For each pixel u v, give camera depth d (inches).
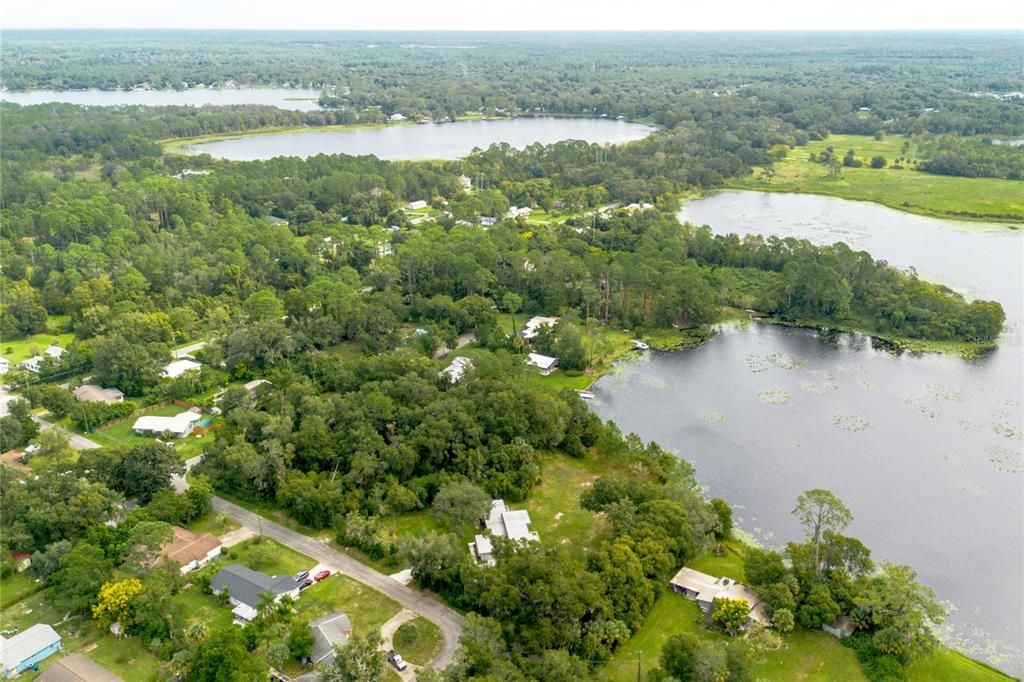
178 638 3986.2
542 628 3843.5
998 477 5698.8
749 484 5669.3
